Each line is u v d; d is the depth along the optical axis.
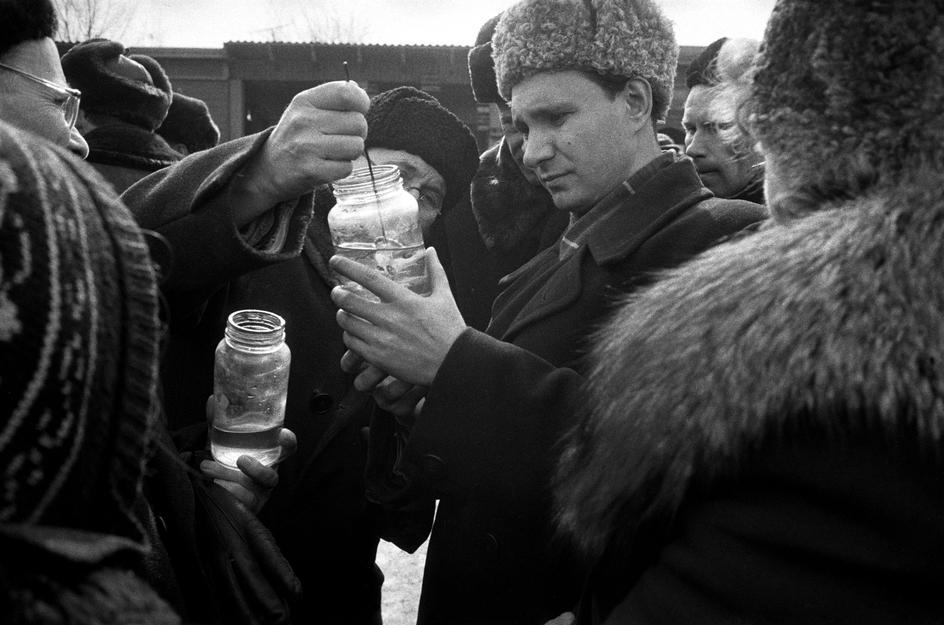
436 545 1.53
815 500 0.69
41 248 0.49
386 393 1.48
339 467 1.81
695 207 1.52
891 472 0.67
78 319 0.51
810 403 0.68
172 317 1.36
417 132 2.09
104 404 0.54
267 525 1.74
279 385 1.44
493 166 2.79
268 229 1.33
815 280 0.72
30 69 1.37
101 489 0.56
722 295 0.78
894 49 0.72
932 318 0.67
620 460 0.83
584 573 1.26
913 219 0.69
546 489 1.28
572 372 1.35
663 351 0.80
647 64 1.55
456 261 2.87
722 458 0.74
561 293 1.52
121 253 0.57
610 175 1.58
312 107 1.25
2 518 0.50
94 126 2.68
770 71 0.81
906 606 0.67
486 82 2.57
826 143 0.76
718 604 0.73
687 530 0.77
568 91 1.53
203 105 3.80
